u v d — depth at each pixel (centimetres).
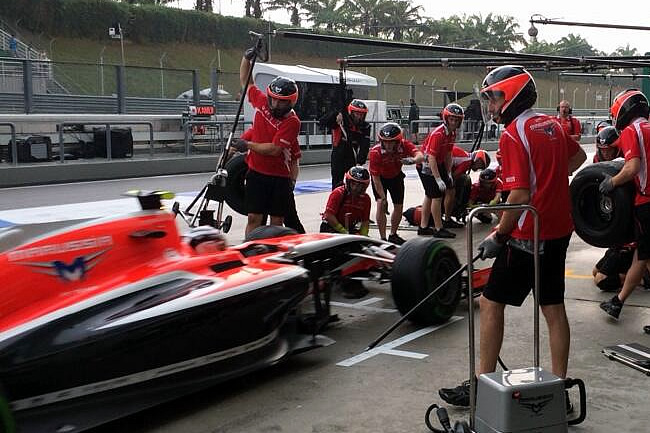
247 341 416
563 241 368
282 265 461
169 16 4956
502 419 294
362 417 379
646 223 531
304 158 2319
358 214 784
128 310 361
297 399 406
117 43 4650
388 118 2883
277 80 671
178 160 1936
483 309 376
